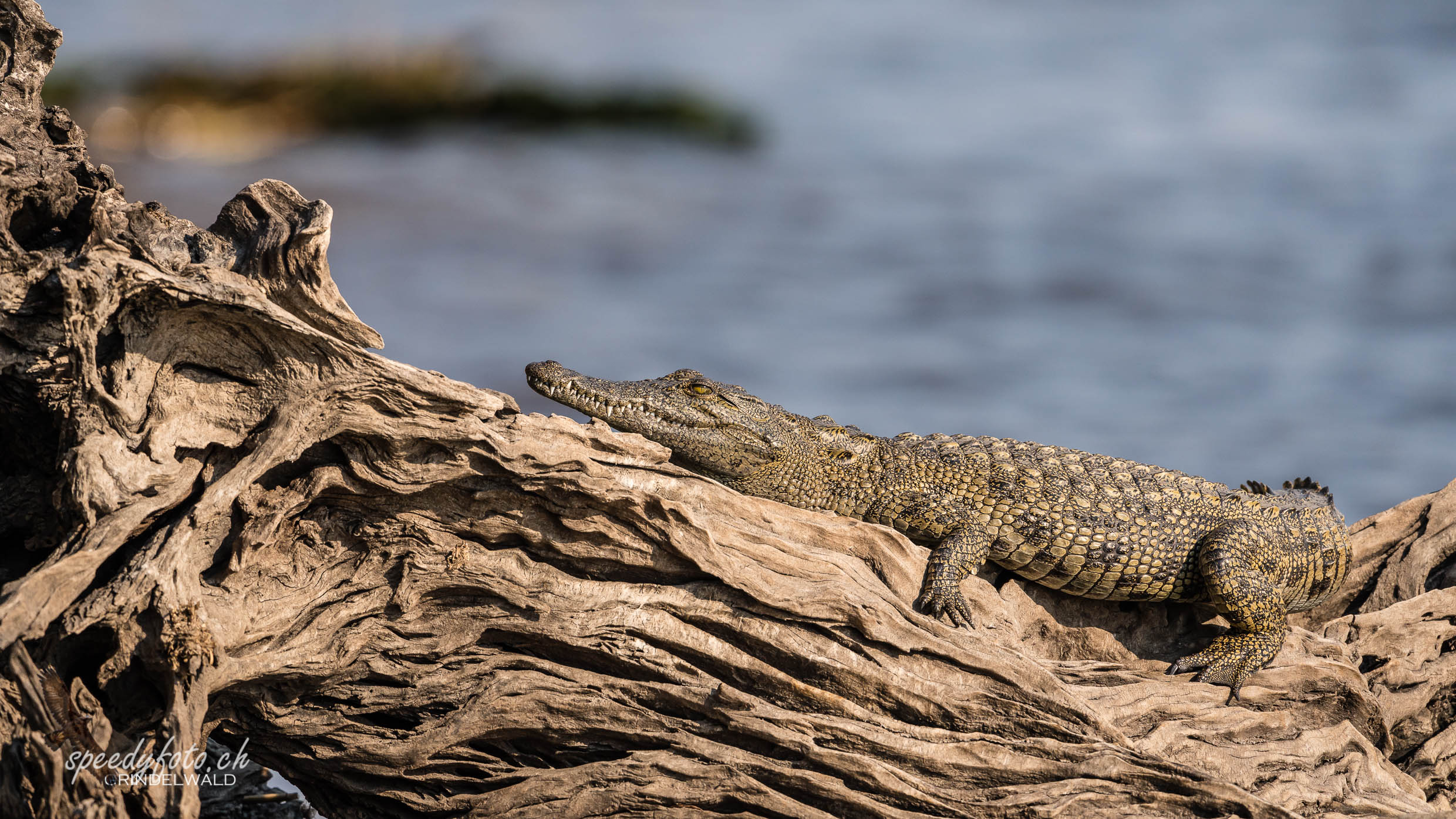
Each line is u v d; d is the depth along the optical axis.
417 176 83.00
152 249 10.62
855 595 11.91
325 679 10.88
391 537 11.11
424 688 11.19
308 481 10.71
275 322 10.28
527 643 11.45
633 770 11.22
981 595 13.34
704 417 12.98
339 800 11.89
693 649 11.52
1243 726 12.95
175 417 10.43
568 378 12.77
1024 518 13.61
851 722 11.53
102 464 10.09
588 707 11.33
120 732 10.06
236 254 10.88
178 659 9.80
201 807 12.87
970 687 11.93
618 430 13.04
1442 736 14.63
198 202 63.72
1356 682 13.55
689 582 11.72
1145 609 14.52
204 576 10.50
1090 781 11.58
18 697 9.49
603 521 11.47
